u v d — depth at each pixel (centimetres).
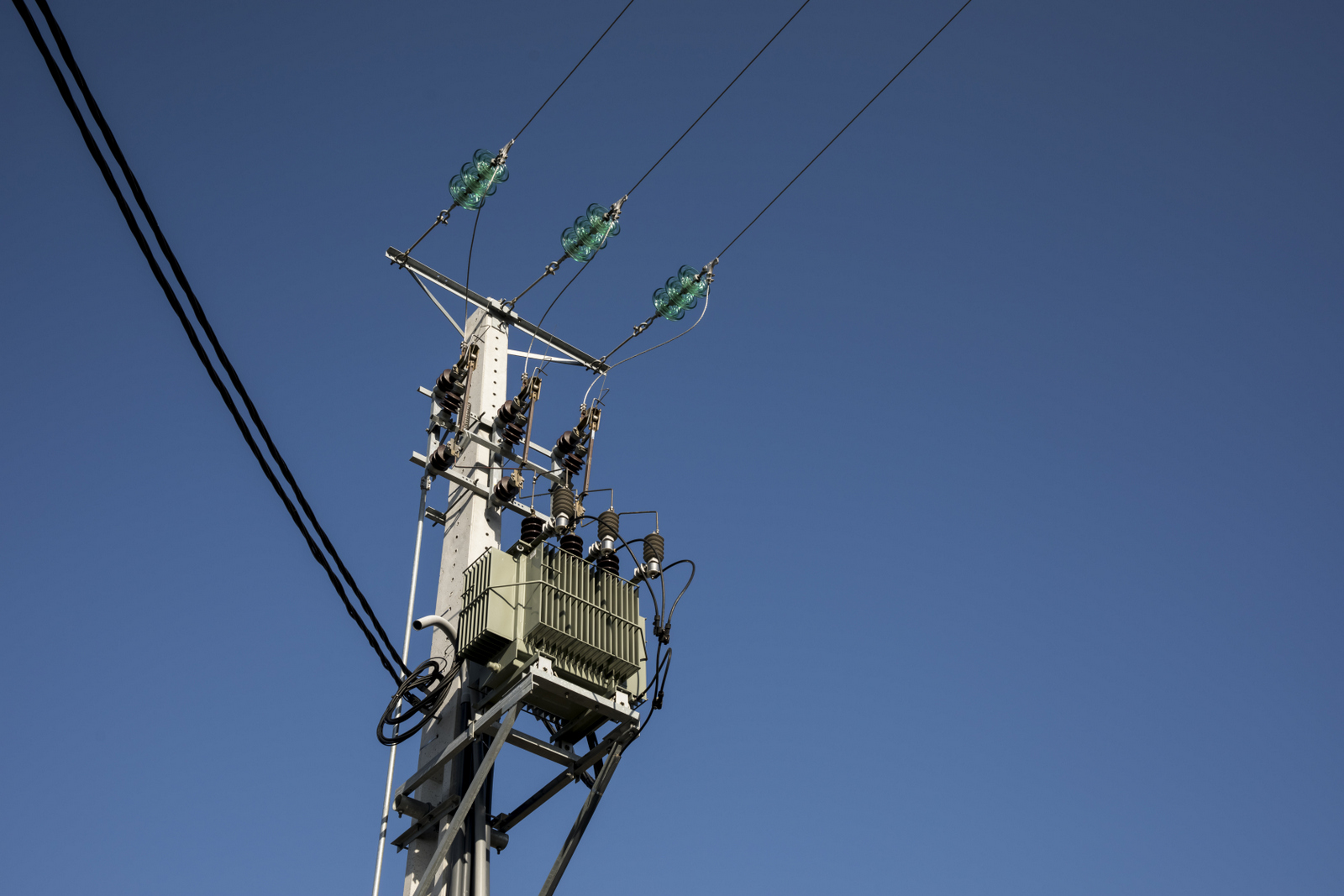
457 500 1229
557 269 1332
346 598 1108
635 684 1119
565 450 1282
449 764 1051
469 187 1307
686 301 1381
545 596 1092
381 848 1020
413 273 1358
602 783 1073
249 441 1026
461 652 1085
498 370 1330
